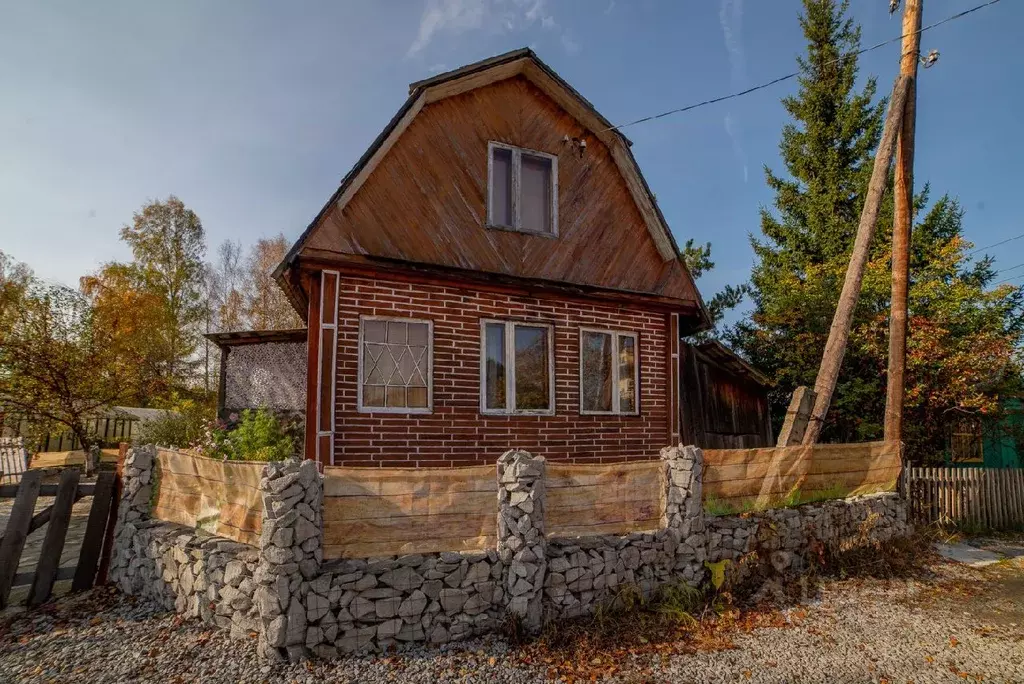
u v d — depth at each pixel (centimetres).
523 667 427
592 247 950
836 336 918
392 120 793
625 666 439
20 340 1419
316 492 440
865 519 780
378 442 747
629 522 567
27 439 1503
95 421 1736
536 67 917
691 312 1025
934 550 831
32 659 423
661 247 1009
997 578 716
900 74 978
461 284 827
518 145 918
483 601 469
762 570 639
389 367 771
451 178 853
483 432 817
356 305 756
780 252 2009
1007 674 449
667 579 568
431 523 473
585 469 548
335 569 435
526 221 919
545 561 492
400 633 442
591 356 932
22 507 534
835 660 464
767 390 1323
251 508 479
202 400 2256
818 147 1945
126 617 493
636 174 980
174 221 3206
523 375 870
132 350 1714
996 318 1308
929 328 1243
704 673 434
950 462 1391
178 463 561
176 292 3131
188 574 495
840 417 1377
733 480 655
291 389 1349
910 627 539
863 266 927
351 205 771
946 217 1812
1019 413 1375
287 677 397
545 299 891
